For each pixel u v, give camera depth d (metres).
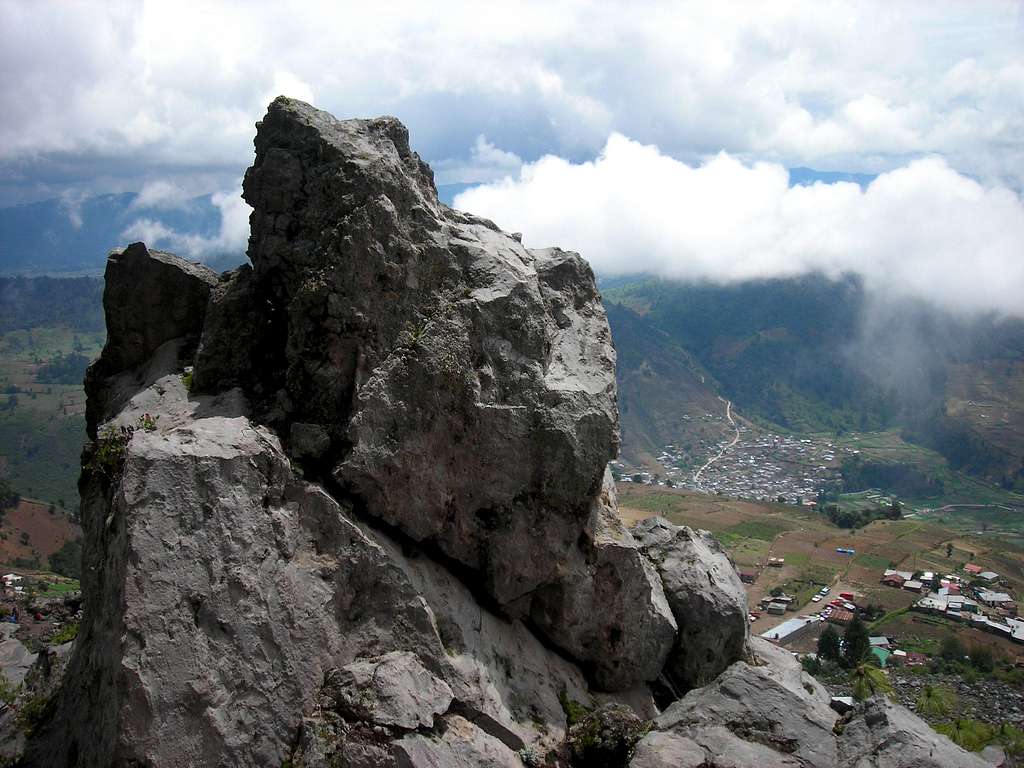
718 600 26.16
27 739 19.58
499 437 20.62
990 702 52.12
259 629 16.56
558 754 19.34
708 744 18.06
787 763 17.77
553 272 24.97
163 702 15.12
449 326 20.41
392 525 20.00
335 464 19.38
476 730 18.09
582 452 21.50
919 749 17.50
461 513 20.70
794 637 80.38
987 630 81.44
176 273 23.89
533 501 21.33
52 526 127.56
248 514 17.09
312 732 16.31
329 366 19.95
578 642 22.80
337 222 20.39
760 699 19.34
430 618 18.55
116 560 16.44
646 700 24.33
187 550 16.11
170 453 16.48
